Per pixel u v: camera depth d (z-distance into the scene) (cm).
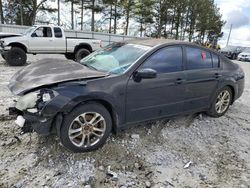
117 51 386
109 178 278
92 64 381
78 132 299
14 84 313
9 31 1655
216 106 464
